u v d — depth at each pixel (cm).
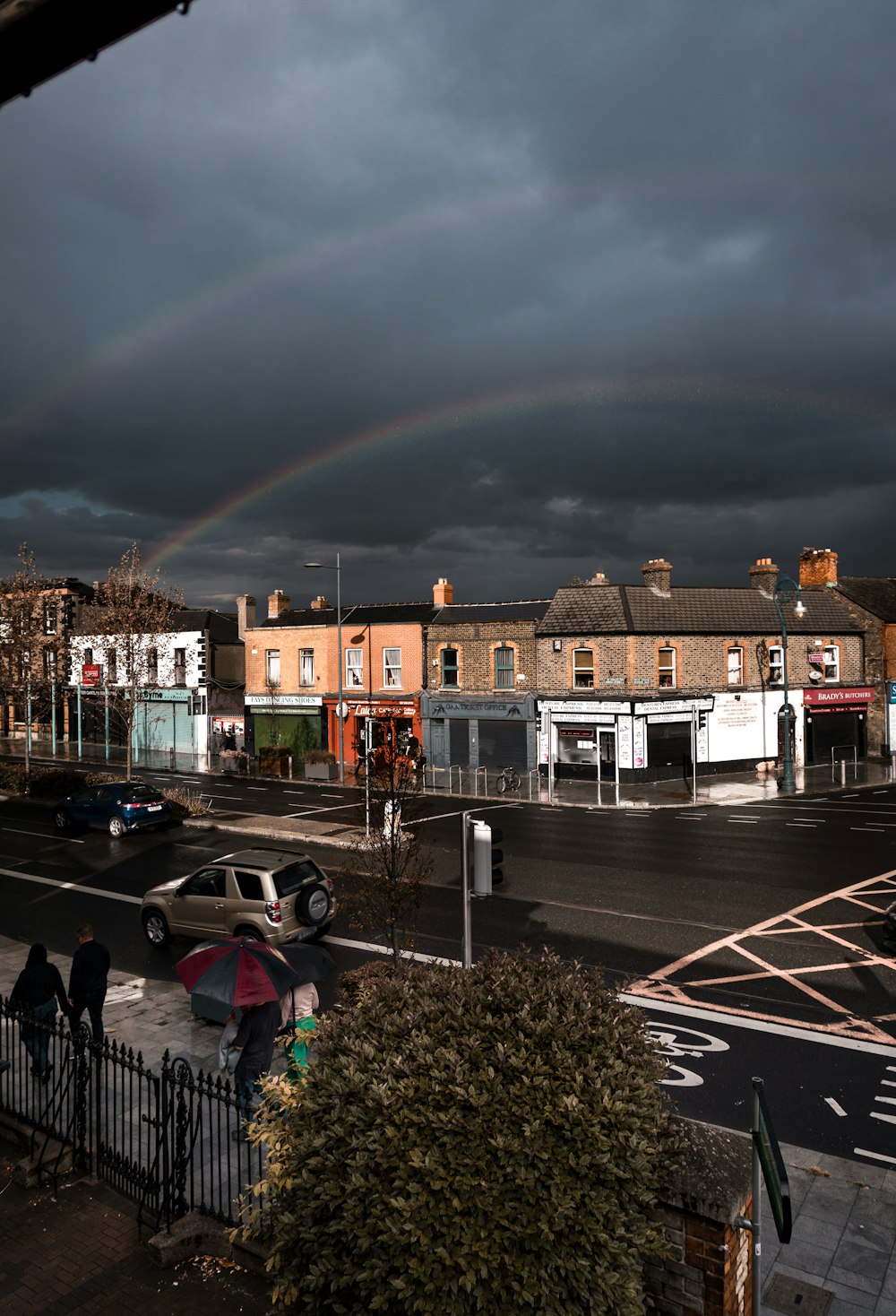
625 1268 503
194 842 2561
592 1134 513
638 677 3812
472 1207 488
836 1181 805
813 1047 1112
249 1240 660
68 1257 680
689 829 2669
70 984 1095
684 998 1289
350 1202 504
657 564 4006
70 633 5359
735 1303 556
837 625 4384
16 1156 846
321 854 2322
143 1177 743
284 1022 960
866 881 1970
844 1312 629
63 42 340
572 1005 615
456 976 675
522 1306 472
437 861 2250
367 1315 492
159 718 5262
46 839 2662
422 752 3928
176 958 1518
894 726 4375
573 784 3731
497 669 4128
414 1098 538
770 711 4141
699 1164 554
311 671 4659
